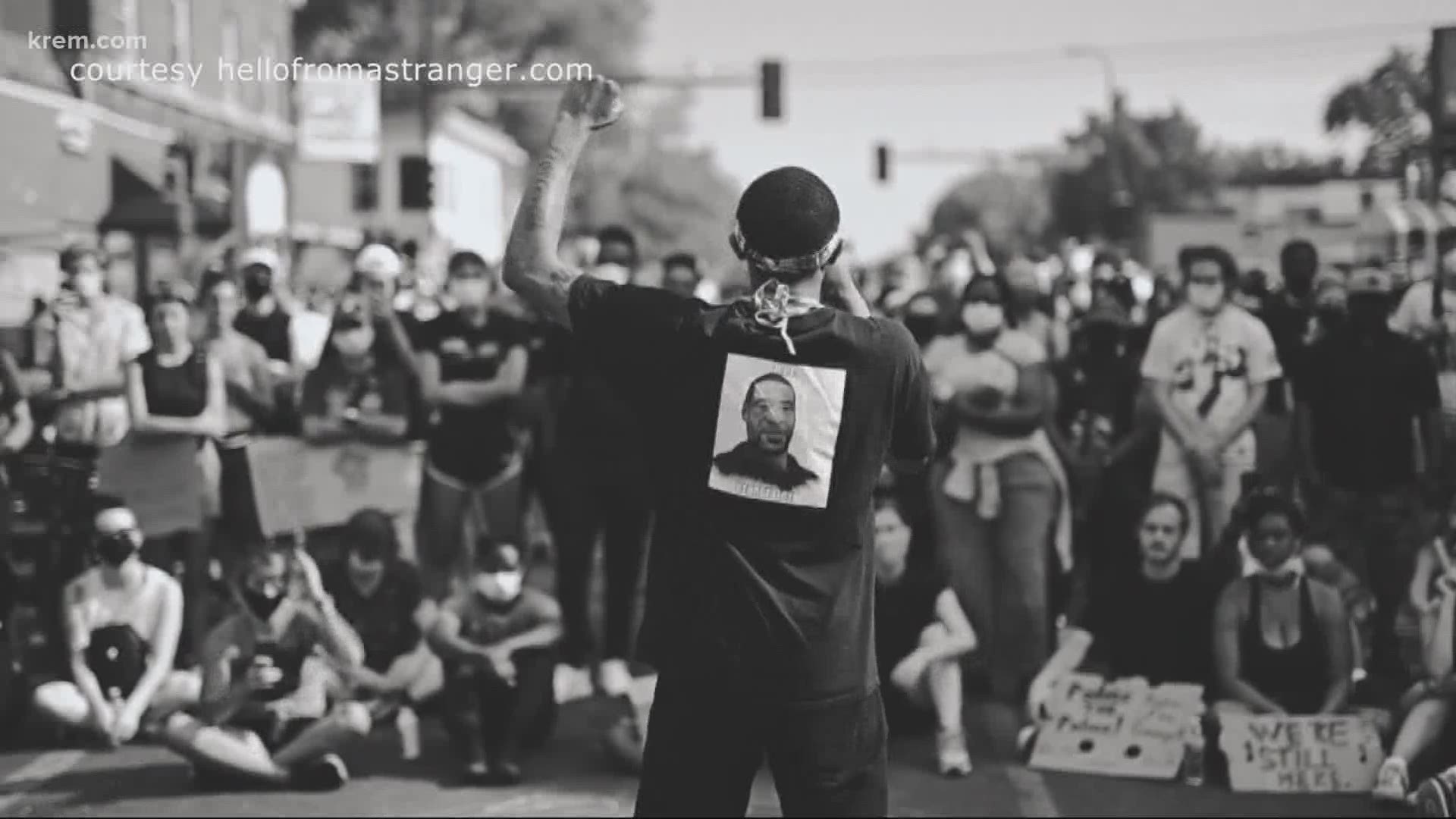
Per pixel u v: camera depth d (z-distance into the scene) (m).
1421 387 9.18
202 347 9.57
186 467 9.26
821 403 3.80
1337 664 7.80
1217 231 32.22
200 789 7.63
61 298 10.08
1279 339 9.95
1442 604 7.55
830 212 3.87
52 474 9.02
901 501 8.14
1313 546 9.10
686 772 3.83
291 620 7.86
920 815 7.13
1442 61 11.02
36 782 7.73
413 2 63.44
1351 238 27.84
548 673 7.86
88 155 20.61
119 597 8.46
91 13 20.86
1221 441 9.00
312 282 16.95
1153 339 9.24
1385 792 7.29
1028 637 9.02
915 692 8.09
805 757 3.78
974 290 9.03
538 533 13.22
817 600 3.79
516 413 9.48
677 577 3.84
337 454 9.87
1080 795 7.46
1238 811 7.22
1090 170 70.38
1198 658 8.06
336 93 31.80
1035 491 8.97
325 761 7.59
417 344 9.54
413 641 8.49
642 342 3.88
